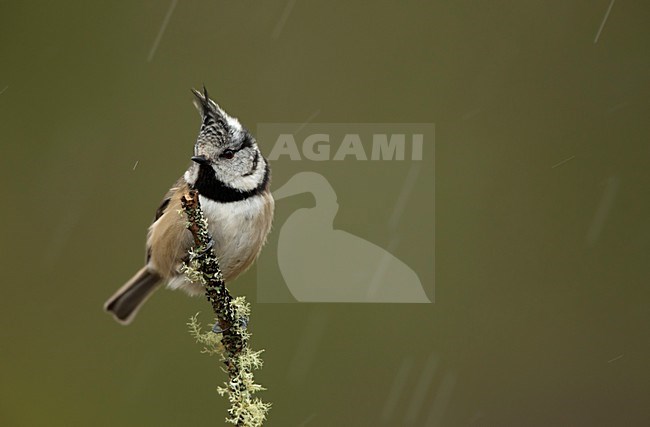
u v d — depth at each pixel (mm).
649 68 13039
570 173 12750
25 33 12297
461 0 13133
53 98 12164
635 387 11797
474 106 12961
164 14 12500
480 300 12297
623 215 12508
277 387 11547
